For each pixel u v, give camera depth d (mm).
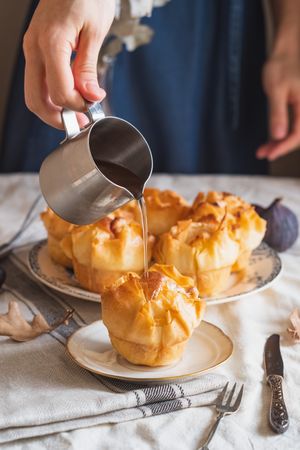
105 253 1052
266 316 1049
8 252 1220
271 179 1638
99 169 889
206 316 1040
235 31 1898
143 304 872
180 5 1837
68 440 792
